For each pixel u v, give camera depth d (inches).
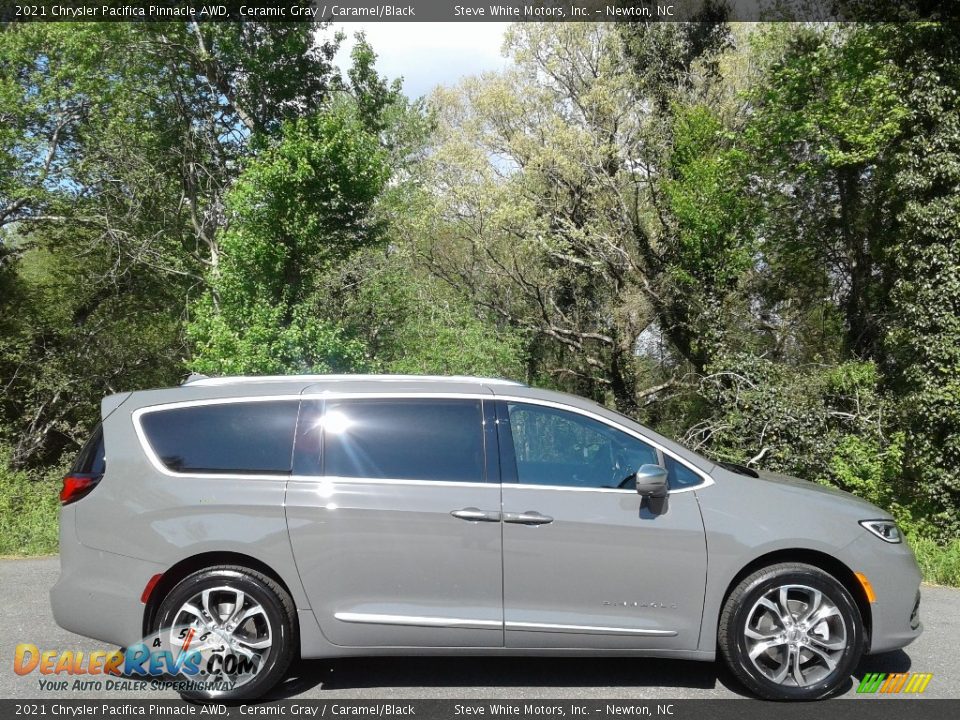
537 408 187.9
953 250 575.5
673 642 177.2
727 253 865.5
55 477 538.9
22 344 874.1
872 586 179.6
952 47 615.5
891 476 573.0
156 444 183.6
